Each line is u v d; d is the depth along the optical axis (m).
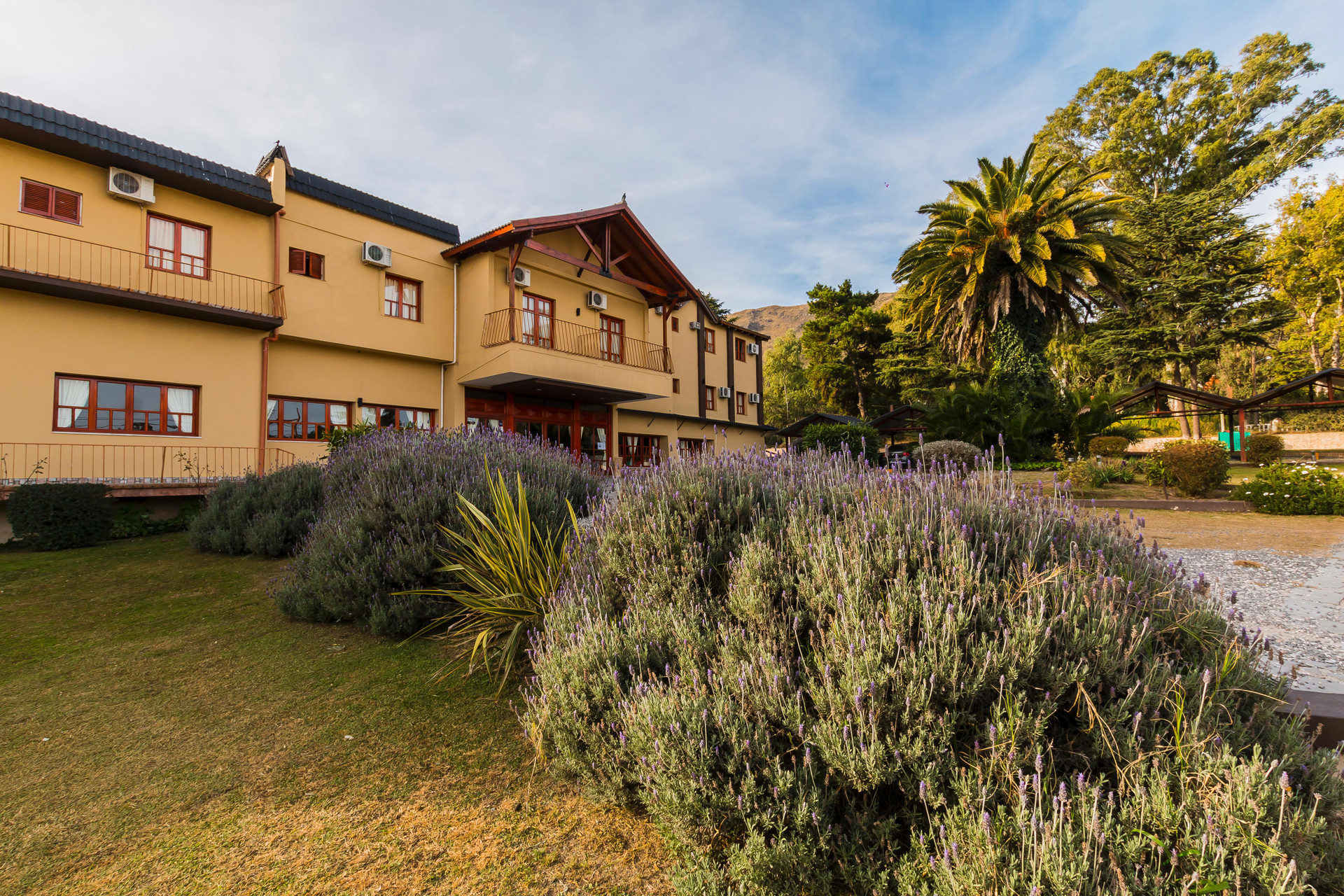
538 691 2.68
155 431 10.26
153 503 9.77
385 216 13.73
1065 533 2.50
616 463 6.39
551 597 3.11
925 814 1.59
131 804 2.24
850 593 1.90
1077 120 36.75
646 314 19.91
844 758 1.57
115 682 3.40
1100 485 11.84
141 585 5.62
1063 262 18.22
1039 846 1.27
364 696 3.16
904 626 1.78
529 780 2.36
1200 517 8.66
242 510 7.14
